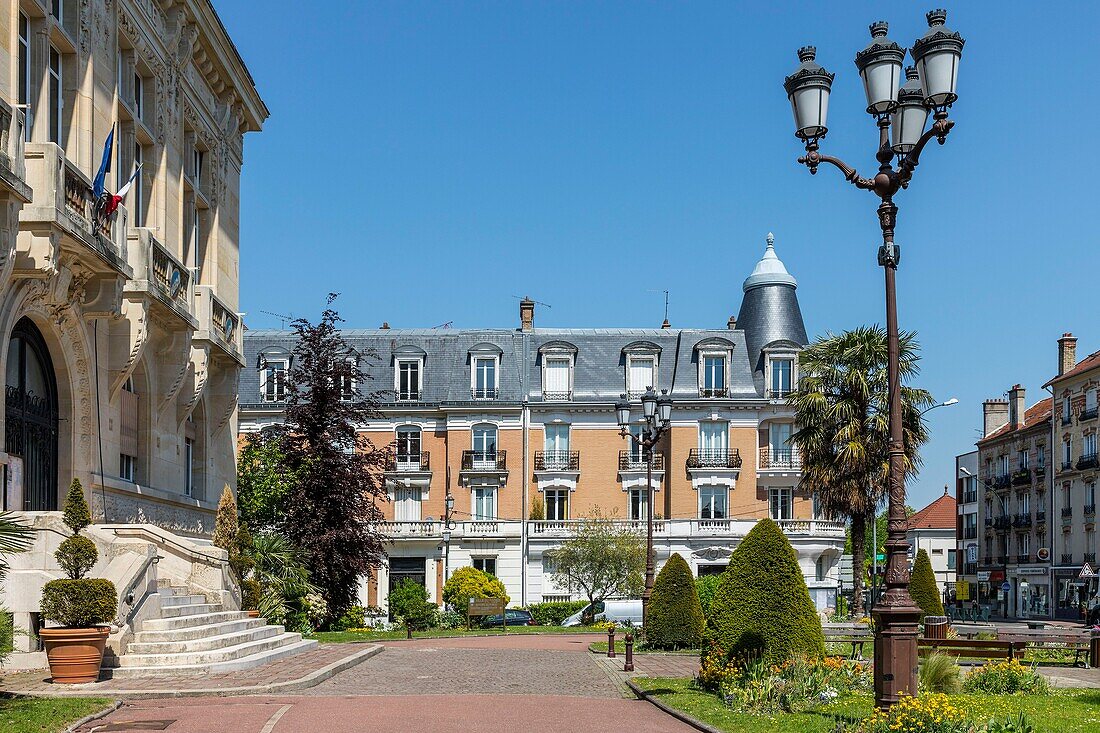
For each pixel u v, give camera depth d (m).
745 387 59.69
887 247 12.59
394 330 63.25
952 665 16.56
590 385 60.03
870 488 37.50
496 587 52.47
